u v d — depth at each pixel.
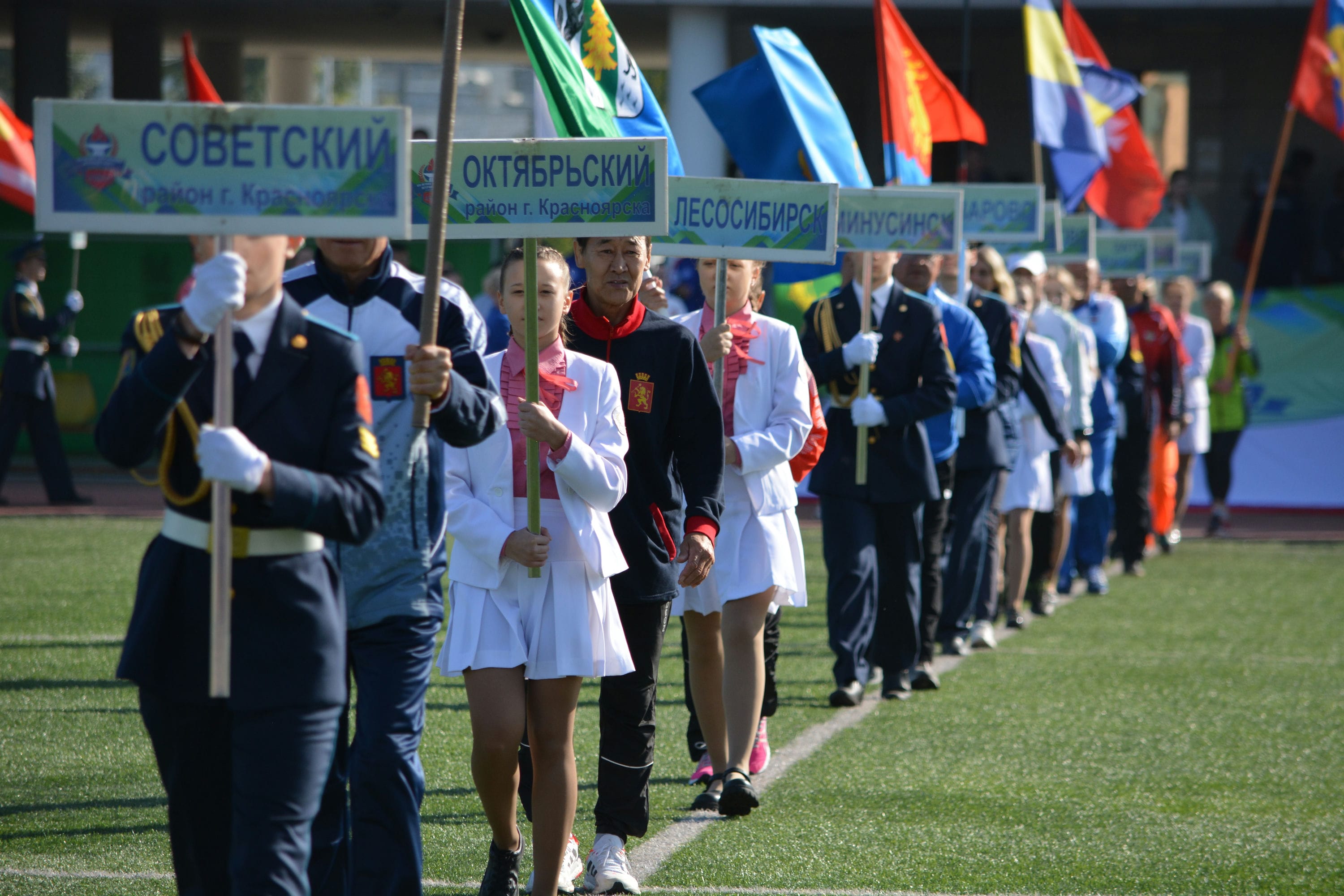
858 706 28.83
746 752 20.89
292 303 12.41
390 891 14.42
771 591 21.36
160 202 12.26
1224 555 55.22
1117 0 73.50
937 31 81.56
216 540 11.57
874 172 82.12
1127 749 25.58
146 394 11.54
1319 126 79.56
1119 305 46.53
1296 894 18.05
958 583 34.38
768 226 21.95
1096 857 19.39
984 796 22.39
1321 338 71.06
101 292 77.50
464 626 16.20
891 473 28.08
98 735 24.83
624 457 16.94
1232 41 80.00
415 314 15.27
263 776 11.94
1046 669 32.97
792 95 29.17
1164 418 51.03
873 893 17.69
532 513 16.14
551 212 17.52
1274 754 25.31
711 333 21.59
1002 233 36.16
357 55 97.19
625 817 17.75
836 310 28.69
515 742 16.00
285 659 11.95
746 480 21.42
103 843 18.95
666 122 23.45
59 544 49.31
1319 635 37.88
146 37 84.81
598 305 18.22
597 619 16.36
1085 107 48.56
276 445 12.05
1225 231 80.62
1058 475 40.19
